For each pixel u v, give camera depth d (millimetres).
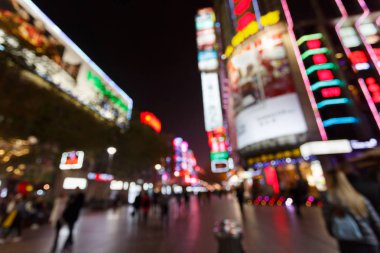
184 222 12570
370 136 27406
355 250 2584
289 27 36219
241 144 36781
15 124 14617
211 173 137625
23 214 9805
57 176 24609
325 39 33969
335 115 29016
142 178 41656
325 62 32094
